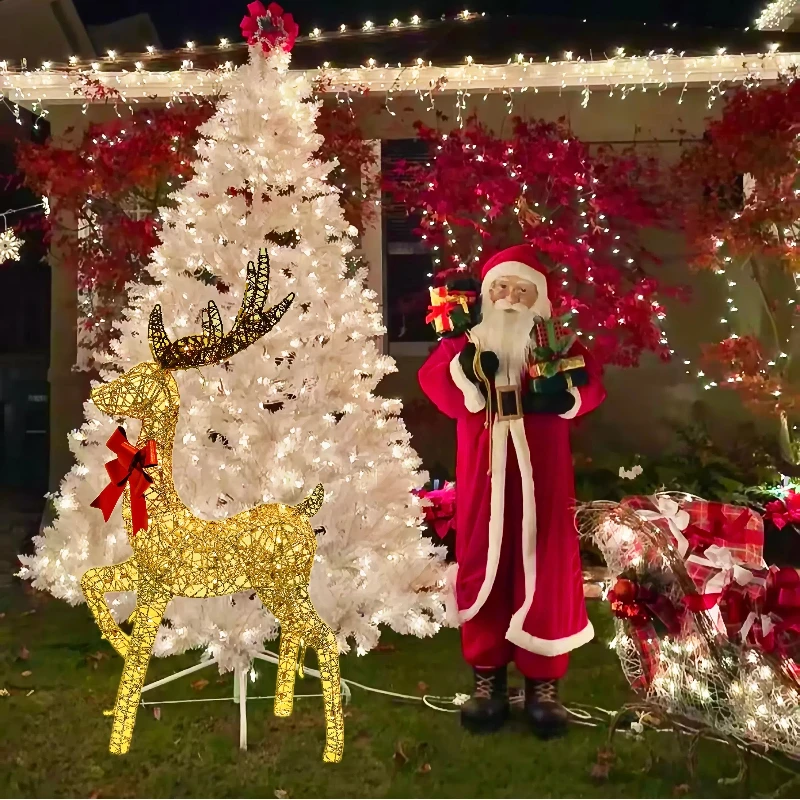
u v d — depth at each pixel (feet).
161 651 9.47
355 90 19.70
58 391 20.39
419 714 10.80
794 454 20.03
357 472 10.72
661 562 9.17
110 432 10.55
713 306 20.92
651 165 19.71
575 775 9.19
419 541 11.36
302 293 10.54
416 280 21.59
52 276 20.36
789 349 20.52
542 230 18.75
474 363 10.05
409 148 20.99
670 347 21.07
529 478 9.94
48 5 23.36
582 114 20.51
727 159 18.71
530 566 9.87
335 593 10.33
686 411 21.06
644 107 20.48
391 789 8.88
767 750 9.52
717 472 19.30
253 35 11.15
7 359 30.99
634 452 21.09
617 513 9.27
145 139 18.49
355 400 11.23
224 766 9.36
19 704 11.21
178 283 10.50
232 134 10.71
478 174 18.83
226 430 10.37
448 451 20.76
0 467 30.83
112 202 19.62
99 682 12.03
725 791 8.85
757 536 10.02
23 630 14.51
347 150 19.02
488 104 20.48
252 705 11.07
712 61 19.49
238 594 9.92
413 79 19.79
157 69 19.69
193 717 10.68
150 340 8.77
